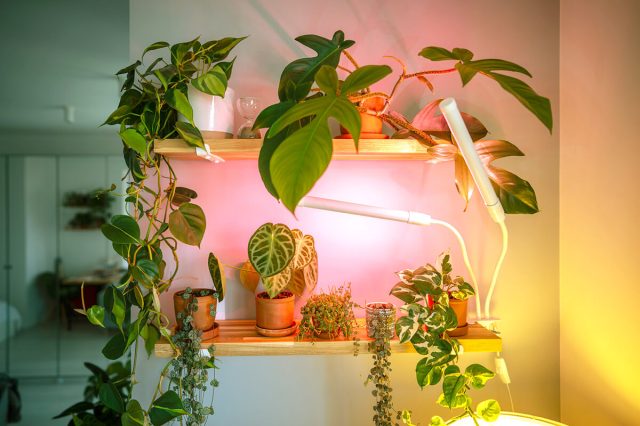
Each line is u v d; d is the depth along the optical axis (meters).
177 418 0.95
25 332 4.18
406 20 1.13
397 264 1.14
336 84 0.72
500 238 1.14
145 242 0.93
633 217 0.89
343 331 0.96
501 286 1.14
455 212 1.14
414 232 1.14
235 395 1.13
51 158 4.50
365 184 1.13
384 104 0.98
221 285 0.96
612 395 0.95
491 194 0.89
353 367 1.14
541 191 1.14
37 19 1.99
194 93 0.96
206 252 1.12
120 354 0.90
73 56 2.43
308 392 1.14
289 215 1.13
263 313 0.99
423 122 1.01
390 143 0.93
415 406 1.14
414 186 1.14
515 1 1.14
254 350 0.95
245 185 1.12
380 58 1.13
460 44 1.14
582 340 1.05
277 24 1.12
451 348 0.88
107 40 2.23
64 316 4.27
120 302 0.86
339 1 1.13
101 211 4.48
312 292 1.09
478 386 0.90
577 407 1.07
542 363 1.14
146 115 0.94
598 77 0.99
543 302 1.14
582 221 1.05
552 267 1.14
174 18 1.11
